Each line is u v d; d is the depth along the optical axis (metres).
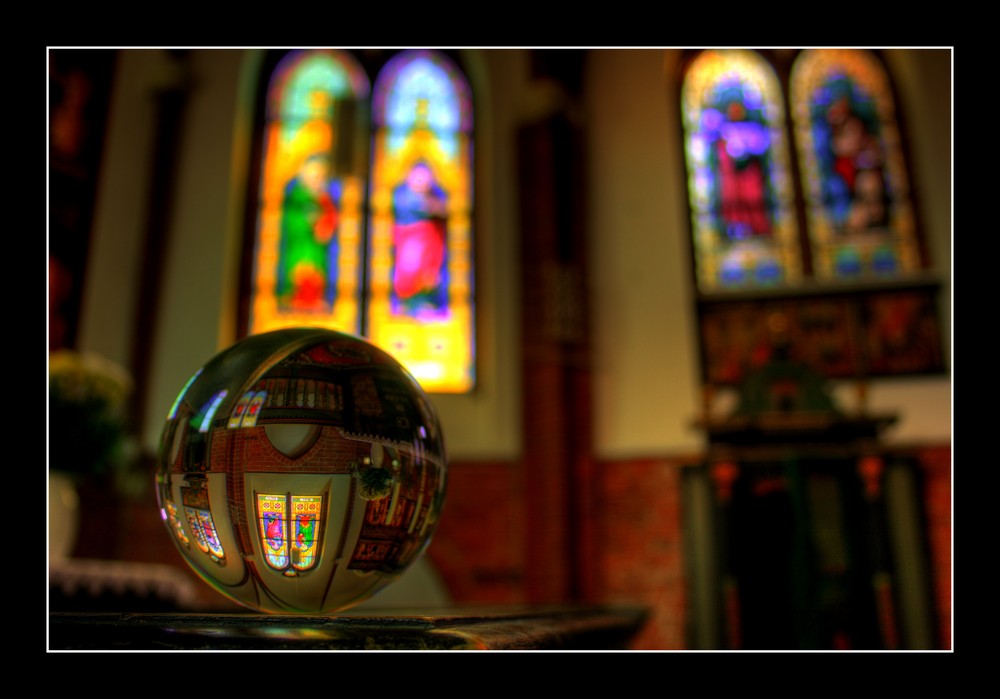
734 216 9.92
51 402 4.14
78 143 8.88
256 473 0.79
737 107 10.37
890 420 7.80
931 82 10.09
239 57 10.12
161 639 0.65
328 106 10.27
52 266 8.41
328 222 9.80
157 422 8.59
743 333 9.30
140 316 8.96
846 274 9.57
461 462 8.94
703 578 8.02
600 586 8.50
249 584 0.81
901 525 7.73
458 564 8.62
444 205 9.98
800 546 7.73
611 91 10.35
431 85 10.41
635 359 9.30
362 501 0.79
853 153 10.04
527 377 9.14
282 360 0.83
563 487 8.66
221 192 9.62
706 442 8.65
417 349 9.43
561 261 9.34
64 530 4.24
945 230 9.48
